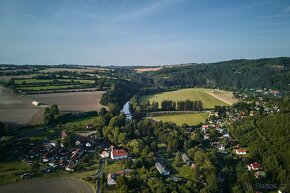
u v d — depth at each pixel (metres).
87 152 174.88
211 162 150.75
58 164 154.62
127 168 148.62
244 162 159.88
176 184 131.12
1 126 187.62
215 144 195.62
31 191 125.75
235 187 131.00
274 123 193.62
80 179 138.00
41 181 135.88
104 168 151.25
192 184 131.62
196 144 188.62
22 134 194.00
